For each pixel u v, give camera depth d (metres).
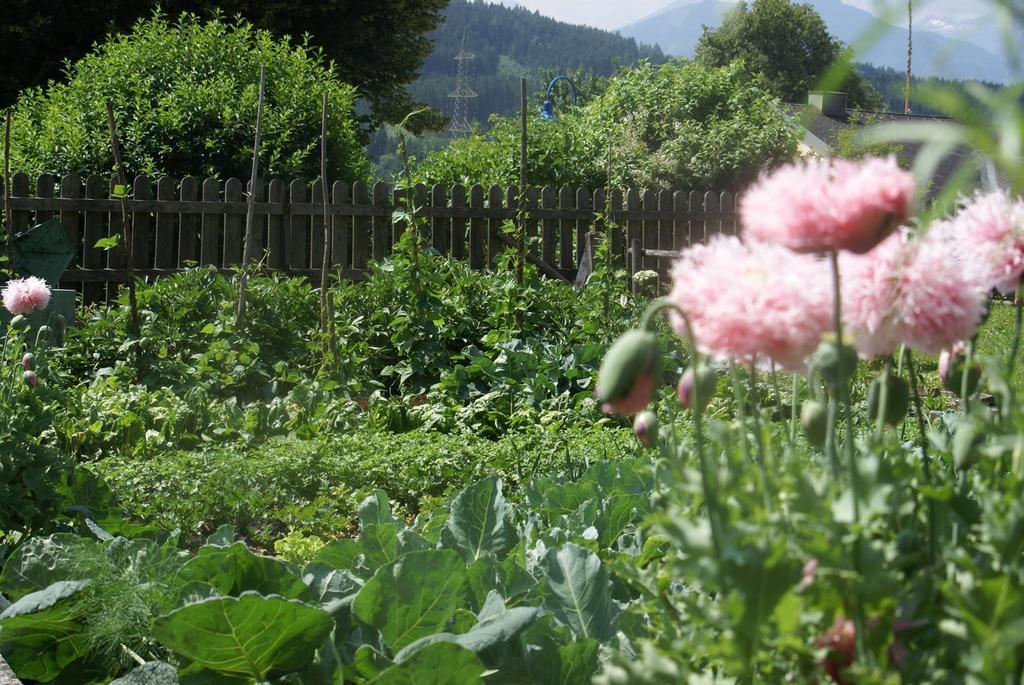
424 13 26.44
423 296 8.17
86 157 11.44
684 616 1.60
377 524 2.83
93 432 6.07
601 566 2.57
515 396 7.34
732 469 1.27
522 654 2.29
